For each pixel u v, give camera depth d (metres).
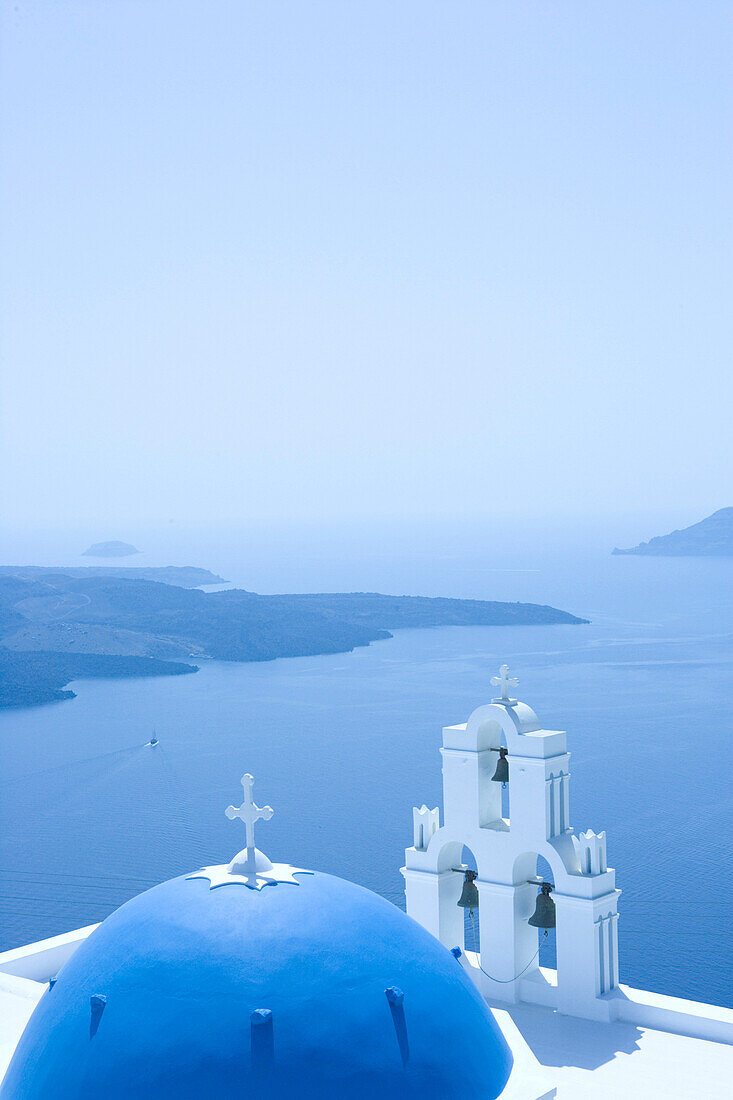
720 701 192.12
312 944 9.87
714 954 93.19
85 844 125.06
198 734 173.50
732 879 110.31
